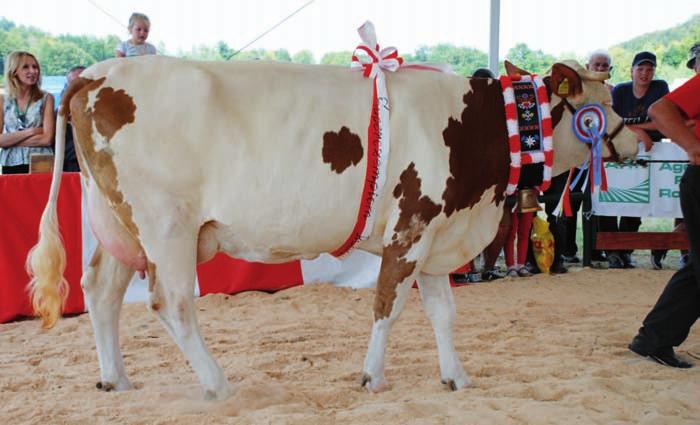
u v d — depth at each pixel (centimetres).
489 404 355
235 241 360
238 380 399
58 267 361
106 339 384
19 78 653
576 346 477
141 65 349
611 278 720
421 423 327
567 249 816
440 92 374
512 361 439
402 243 364
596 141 393
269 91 351
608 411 349
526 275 730
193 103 340
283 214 350
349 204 356
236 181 343
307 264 655
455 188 367
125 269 383
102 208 358
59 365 439
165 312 354
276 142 345
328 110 353
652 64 770
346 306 599
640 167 741
